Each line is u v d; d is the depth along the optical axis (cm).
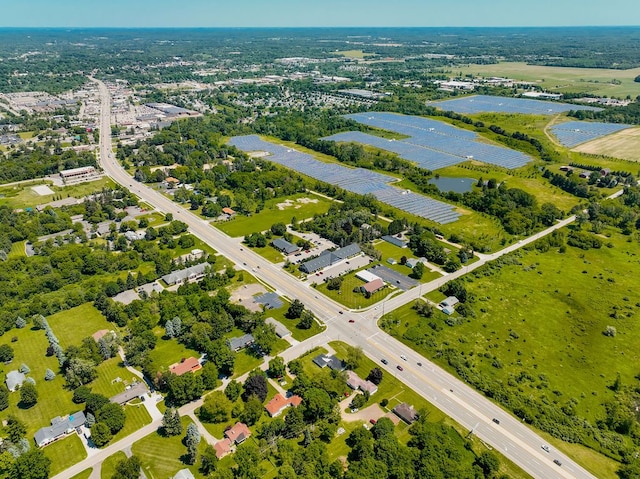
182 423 15538
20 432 14712
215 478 12950
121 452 14475
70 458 14288
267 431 14750
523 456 14562
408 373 18012
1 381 17575
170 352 19025
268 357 18812
